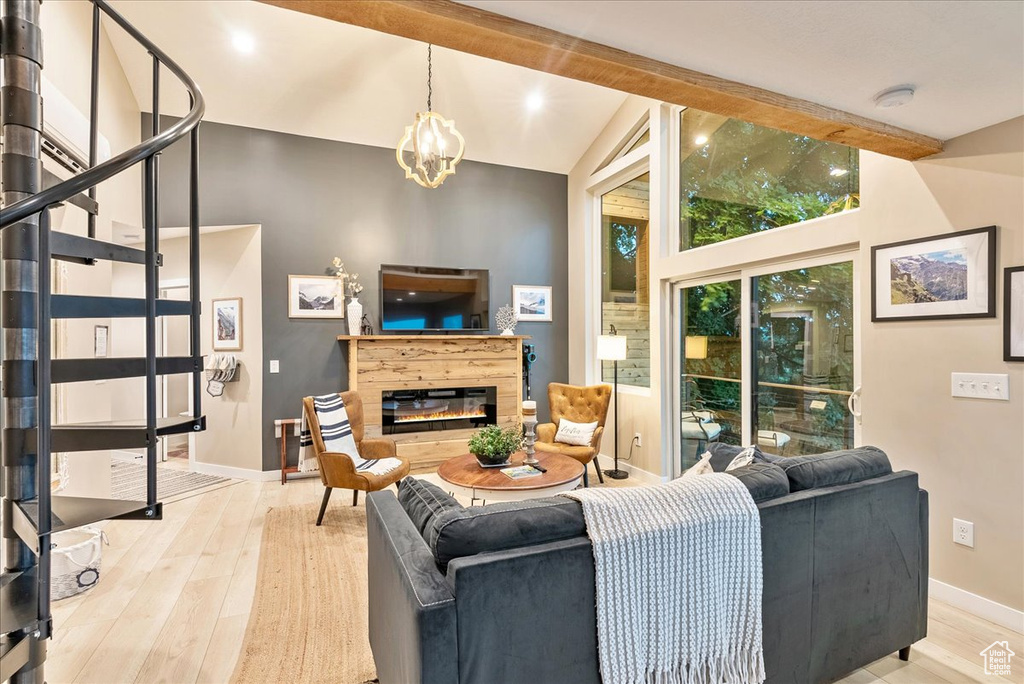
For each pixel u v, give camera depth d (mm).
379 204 5133
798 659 1704
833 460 1934
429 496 1714
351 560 3000
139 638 2207
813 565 1729
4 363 1514
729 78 1854
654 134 4441
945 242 2381
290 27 3854
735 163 3762
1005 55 1696
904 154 2441
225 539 3320
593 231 5645
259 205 4695
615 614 1392
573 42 1587
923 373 2494
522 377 5559
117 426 1585
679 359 4387
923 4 1421
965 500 2350
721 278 3887
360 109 4691
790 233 3186
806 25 1527
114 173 1359
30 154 1531
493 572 1250
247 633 2246
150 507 1517
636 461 4863
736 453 2299
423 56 4254
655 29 1554
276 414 4742
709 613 1517
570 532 1427
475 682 1225
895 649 1949
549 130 5258
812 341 3141
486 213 5578
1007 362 2195
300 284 4816
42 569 1313
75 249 1540
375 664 1866
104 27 3566
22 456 1530
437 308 5219
